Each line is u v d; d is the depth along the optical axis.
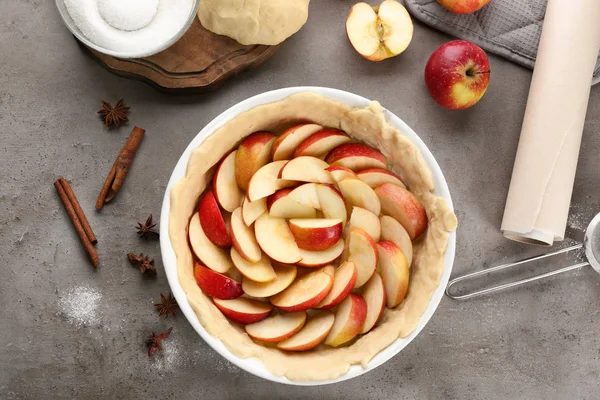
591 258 0.98
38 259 0.98
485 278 1.01
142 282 0.98
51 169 0.98
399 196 0.89
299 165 0.89
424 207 0.90
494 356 1.01
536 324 1.01
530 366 1.01
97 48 0.92
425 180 0.88
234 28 0.94
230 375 0.99
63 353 0.98
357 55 1.00
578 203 1.01
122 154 0.97
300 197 0.88
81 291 0.98
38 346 0.98
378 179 0.90
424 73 0.97
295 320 0.89
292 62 1.00
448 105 0.96
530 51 1.00
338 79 1.00
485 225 1.01
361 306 0.89
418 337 1.01
